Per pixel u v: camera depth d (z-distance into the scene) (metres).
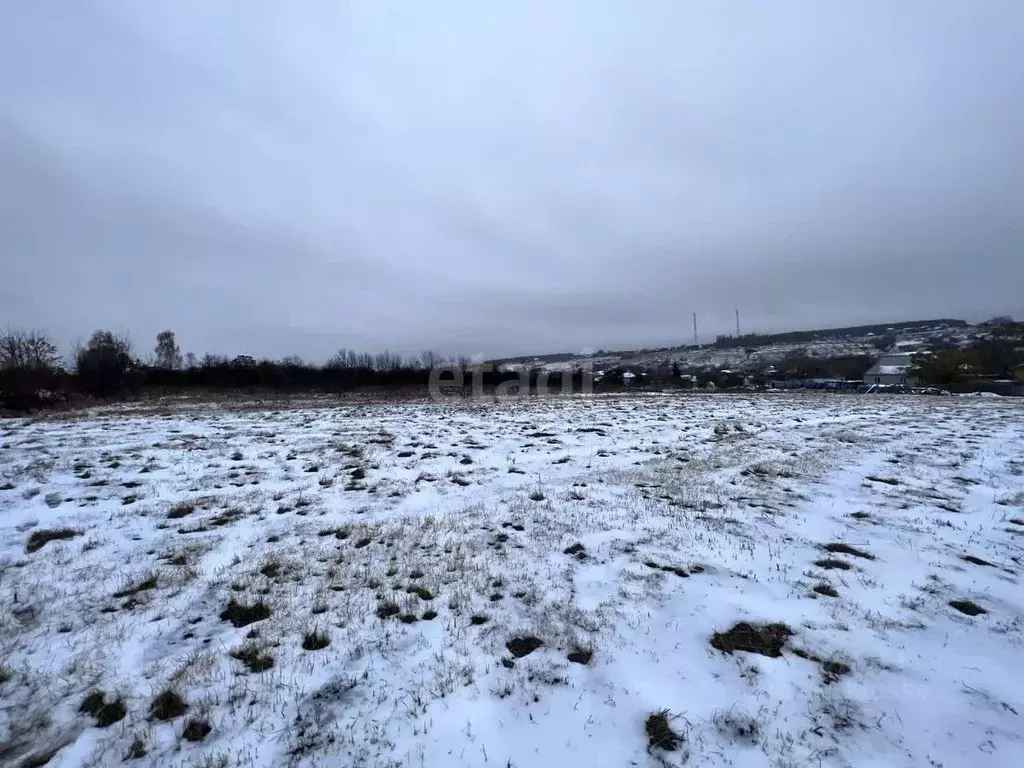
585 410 24.00
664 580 5.92
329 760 3.43
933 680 4.19
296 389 34.38
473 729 3.70
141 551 6.69
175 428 15.75
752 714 3.82
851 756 3.45
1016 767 3.35
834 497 9.23
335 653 4.60
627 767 3.36
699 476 10.76
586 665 4.41
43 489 8.96
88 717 3.82
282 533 7.41
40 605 5.32
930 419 20.64
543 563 6.41
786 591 5.68
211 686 4.14
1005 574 6.12
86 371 26.89
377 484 9.90
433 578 6.01
